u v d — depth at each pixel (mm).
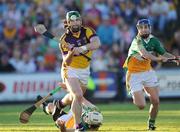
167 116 42062
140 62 33406
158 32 67875
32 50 62375
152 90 33375
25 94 58625
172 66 60688
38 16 65562
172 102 58875
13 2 67062
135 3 68375
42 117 41375
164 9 68688
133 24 66812
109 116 42375
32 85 58625
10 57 62688
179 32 67438
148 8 68500
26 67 61250
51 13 66375
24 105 56781
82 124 27359
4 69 61094
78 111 27656
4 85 58406
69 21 28938
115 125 35469
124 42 65000
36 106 29391
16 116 43375
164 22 68438
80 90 28438
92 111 27406
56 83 58656
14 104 58312
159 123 36688
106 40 64875
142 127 34250
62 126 27719
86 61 29031
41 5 66875
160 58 32312
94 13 66125
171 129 33000
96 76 58625
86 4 67562
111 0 67750
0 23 65062
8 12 66062
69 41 29109
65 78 29031
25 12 66375
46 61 61312
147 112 45906
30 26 65188
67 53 29156
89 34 29141
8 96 58406
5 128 34219
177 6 69562
